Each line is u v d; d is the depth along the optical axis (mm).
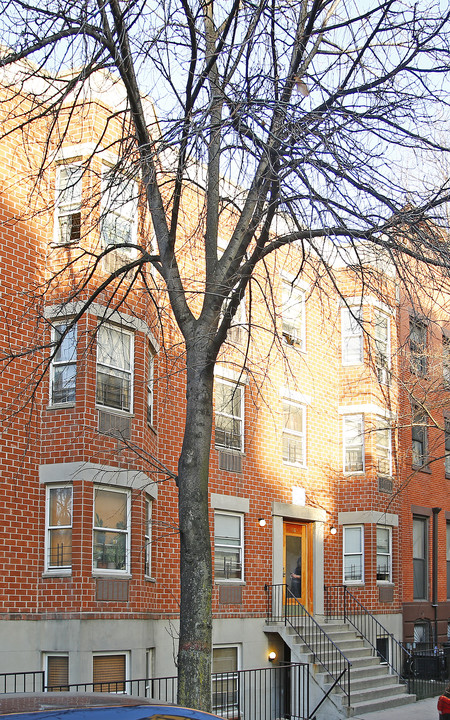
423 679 22078
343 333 23984
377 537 23797
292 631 19469
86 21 8750
